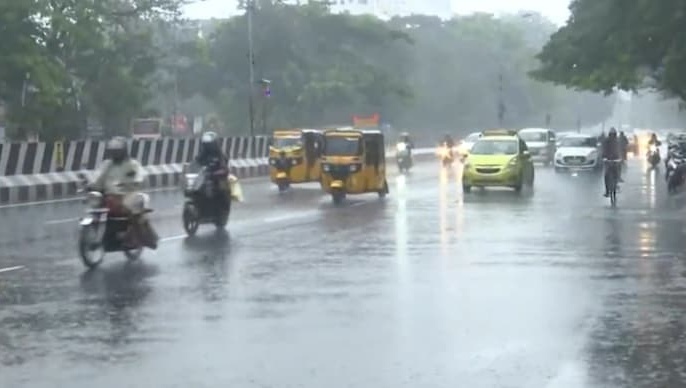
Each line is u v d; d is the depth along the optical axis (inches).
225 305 835.4
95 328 741.9
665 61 3284.9
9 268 1074.7
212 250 1229.7
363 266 1074.1
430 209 1879.9
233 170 3486.7
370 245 1277.1
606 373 601.0
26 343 690.8
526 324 750.5
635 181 2861.7
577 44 3740.2
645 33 3262.8
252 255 1178.6
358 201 2124.8
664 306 826.8
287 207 1961.1
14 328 743.7
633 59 3442.4
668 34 3235.7
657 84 3981.3
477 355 648.4
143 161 3011.8
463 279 975.0
